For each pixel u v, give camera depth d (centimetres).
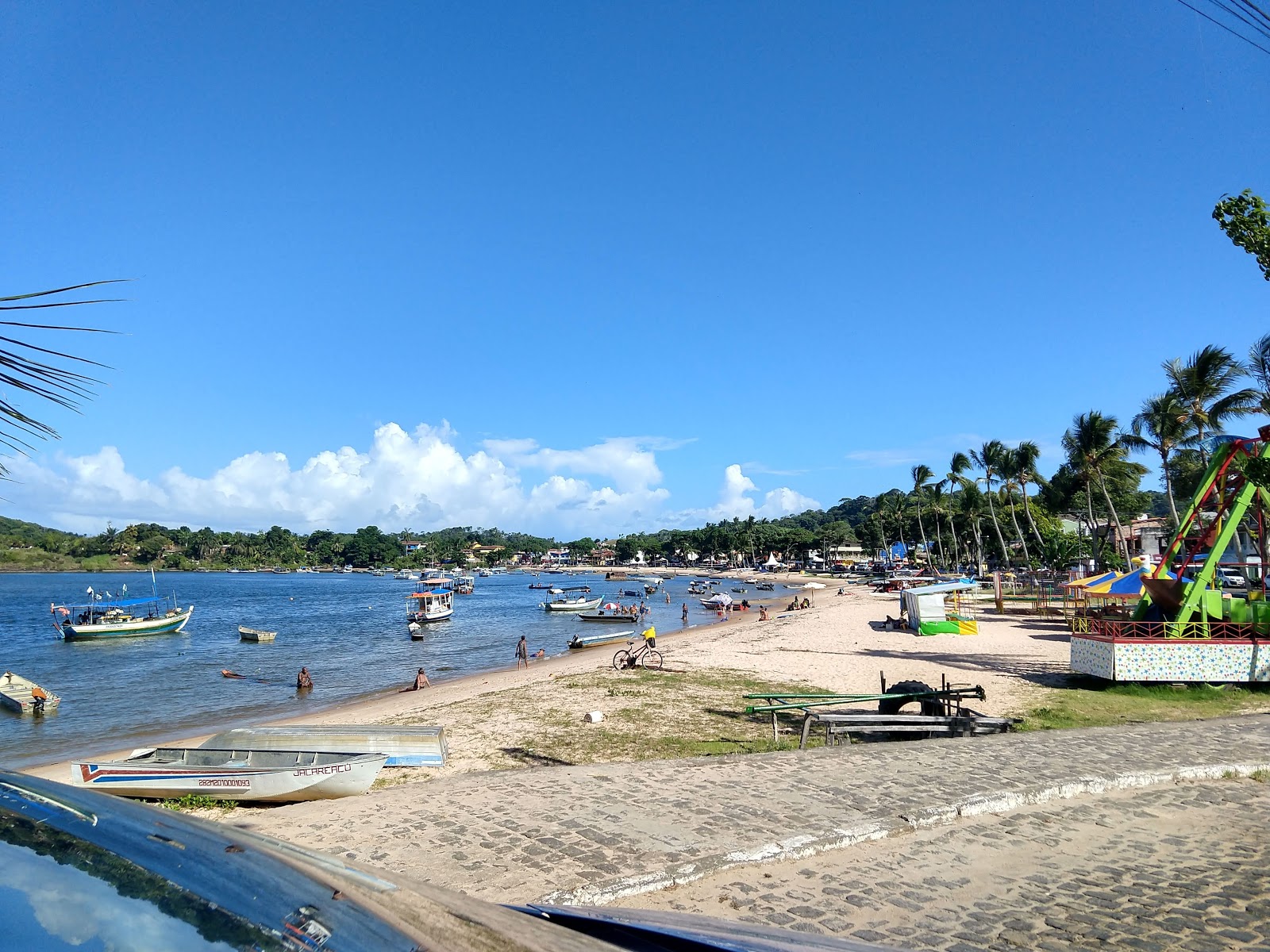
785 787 953
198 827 214
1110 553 5628
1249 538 5288
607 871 682
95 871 164
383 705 2642
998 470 7812
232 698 3016
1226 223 1070
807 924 597
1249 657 2011
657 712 1945
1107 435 5781
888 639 3703
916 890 663
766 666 2833
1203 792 961
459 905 215
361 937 168
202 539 19638
